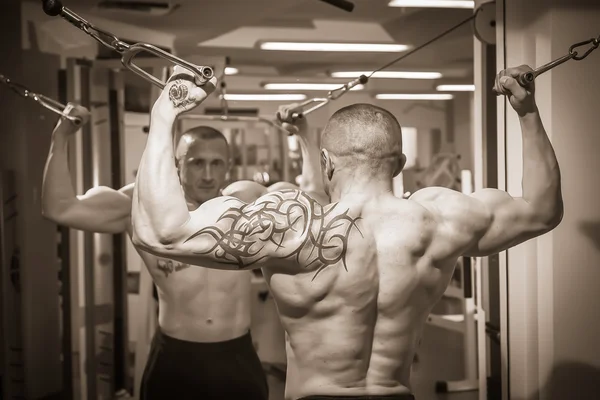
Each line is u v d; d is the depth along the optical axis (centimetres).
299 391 110
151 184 103
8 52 223
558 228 162
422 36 269
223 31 259
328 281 106
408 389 113
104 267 253
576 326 164
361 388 109
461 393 244
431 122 282
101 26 247
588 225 163
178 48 260
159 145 105
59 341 234
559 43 161
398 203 109
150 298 258
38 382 226
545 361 165
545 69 115
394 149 112
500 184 178
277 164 276
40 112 229
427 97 281
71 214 169
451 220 110
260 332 275
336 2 218
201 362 197
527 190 115
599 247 163
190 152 191
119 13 246
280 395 247
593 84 162
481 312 198
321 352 108
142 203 103
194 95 106
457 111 283
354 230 106
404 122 281
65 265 236
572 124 161
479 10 190
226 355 199
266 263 106
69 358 238
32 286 223
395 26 267
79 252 242
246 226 103
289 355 114
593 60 162
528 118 113
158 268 193
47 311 229
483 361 196
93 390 246
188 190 192
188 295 194
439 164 283
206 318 196
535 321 169
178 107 107
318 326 108
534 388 169
